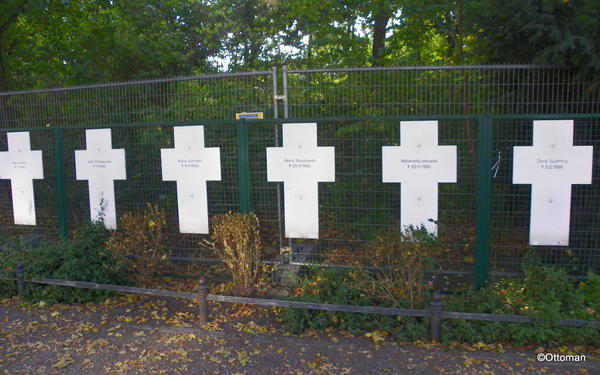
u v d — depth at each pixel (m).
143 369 3.83
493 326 4.15
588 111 5.50
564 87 5.52
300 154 5.37
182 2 16.98
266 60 14.71
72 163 6.58
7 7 10.21
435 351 4.02
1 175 7.02
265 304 4.46
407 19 10.06
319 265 5.28
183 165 5.85
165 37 13.34
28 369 3.87
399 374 3.68
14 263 5.81
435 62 9.72
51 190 6.86
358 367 3.80
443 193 5.10
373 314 4.50
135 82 6.41
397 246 4.71
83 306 5.32
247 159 5.59
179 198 5.92
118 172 6.23
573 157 4.78
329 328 4.49
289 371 3.77
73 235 6.54
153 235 5.80
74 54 13.39
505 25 5.95
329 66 10.85
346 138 5.34
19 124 7.43
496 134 5.04
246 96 6.02
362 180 5.34
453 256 5.18
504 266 5.06
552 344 4.06
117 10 12.55
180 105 6.39
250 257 5.29
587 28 5.42
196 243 6.07
